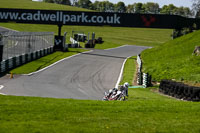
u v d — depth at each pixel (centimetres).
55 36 10606
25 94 4275
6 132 1730
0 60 6281
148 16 10094
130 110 2447
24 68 6794
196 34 10175
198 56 7506
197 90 3934
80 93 4578
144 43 19462
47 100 2934
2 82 5188
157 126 1970
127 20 10194
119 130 1858
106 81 5916
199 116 2297
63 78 6016
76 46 13388
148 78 5516
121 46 16262
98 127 1912
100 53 11481
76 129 1836
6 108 2377
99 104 2708
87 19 10375
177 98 4209
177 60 7944
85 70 7206
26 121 2019
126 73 7006
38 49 9206
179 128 1934
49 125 1919
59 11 10450
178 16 10088
